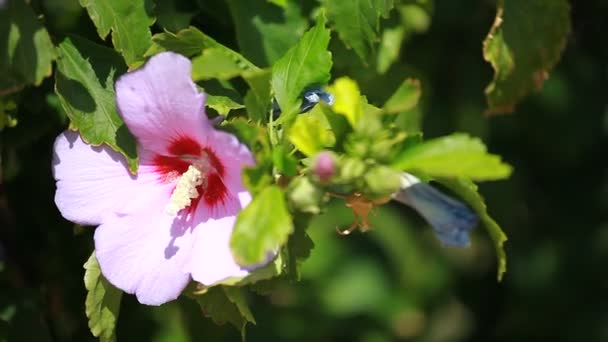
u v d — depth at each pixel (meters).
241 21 0.80
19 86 0.73
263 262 0.70
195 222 0.74
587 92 1.06
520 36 0.82
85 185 0.75
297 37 0.80
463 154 0.68
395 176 0.69
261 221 0.68
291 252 0.73
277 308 1.15
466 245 0.71
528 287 1.16
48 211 0.87
